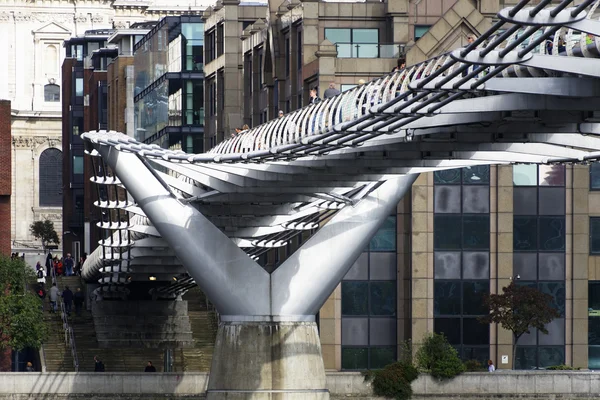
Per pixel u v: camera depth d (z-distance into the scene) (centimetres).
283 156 8881
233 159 9156
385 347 13375
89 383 12475
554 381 12175
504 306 12912
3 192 15950
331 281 10656
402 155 9000
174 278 15388
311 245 10650
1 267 13800
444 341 12319
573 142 8162
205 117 18638
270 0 15200
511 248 13388
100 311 16050
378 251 13400
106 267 15262
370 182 10619
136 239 13412
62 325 16212
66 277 19462
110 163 10406
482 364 13275
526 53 6059
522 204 13538
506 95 7075
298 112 9600
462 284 13362
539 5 5534
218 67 17775
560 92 6669
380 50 13562
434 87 6706
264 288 10594
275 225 10919
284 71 14938
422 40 13388
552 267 13538
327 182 10194
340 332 13362
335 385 12100
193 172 10225
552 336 13512
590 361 13600
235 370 10569
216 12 17962
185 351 15525
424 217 13312
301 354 10575
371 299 13375
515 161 9000
